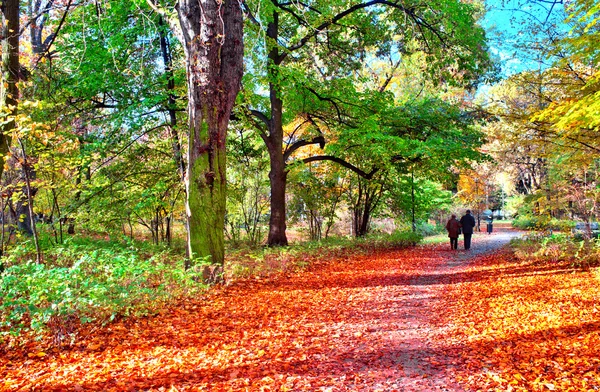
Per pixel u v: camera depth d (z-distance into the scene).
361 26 19.67
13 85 8.97
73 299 6.20
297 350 5.80
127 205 15.46
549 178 15.99
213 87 9.39
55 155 11.96
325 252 16.27
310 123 21.84
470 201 43.06
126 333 6.38
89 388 4.46
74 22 14.63
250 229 22.03
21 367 5.11
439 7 17.02
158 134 16.70
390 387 4.57
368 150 17.89
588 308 7.45
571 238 14.86
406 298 9.34
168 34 15.07
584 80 11.45
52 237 15.45
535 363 5.10
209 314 7.52
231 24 9.53
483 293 9.59
